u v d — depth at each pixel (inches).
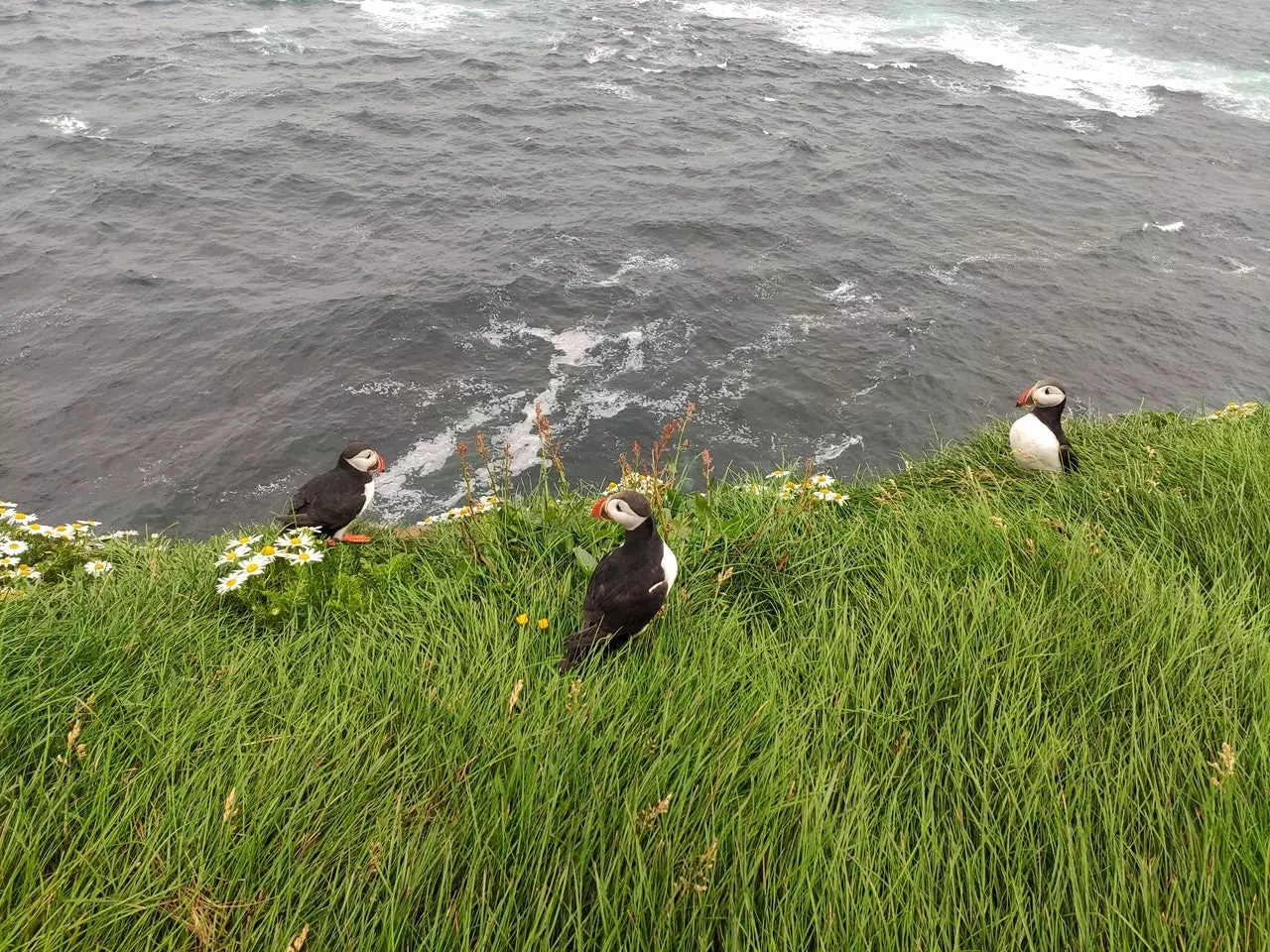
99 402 871.1
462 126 1499.8
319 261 1111.6
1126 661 151.9
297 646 163.0
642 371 905.5
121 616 169.3
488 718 143.0
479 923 111.0
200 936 107.6
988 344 960.9
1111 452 255.4
